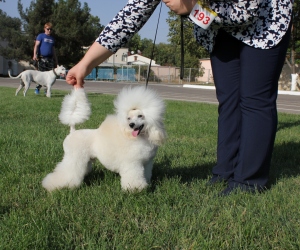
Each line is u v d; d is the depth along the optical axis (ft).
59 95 46.91
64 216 9.09
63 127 22.17
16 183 11.81
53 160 14.32
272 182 12.30
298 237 8.05
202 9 9.55
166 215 9.05
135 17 10.61
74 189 11.21
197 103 41.81
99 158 11.04
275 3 9.99
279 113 33.96
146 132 10.77
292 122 26.86
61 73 43.29
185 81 148.05
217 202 10.07
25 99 39.60
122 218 9.04
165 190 11.14
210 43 11.17
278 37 10.00
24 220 8.70
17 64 170.71
